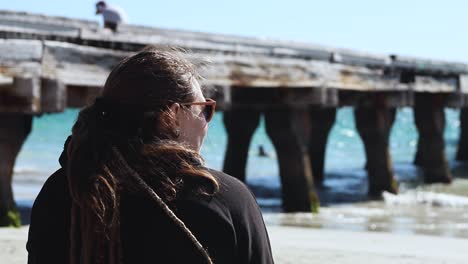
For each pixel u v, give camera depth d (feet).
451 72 66.90
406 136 229.86
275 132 47.24
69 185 4.82
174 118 4.98
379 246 23.57
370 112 57.11
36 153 106.42
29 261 5.02
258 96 46.70
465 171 80.18
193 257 4.65
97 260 4.66
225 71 39.50
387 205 50.14
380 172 56.90
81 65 31.19
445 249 23.29
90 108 5.04
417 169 83.25
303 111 47.24
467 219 41.86
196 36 39.37
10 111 27.94
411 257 20.95
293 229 29.32
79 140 4.91
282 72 43.47
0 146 29.43
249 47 42.93
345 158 119.65
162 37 37.22
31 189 54.65
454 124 290.76
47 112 29.76
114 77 5.09
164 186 4.74
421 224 39.65
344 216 43.73
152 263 4.66
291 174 46.62
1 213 29.19
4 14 30.27
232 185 4.92
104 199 4.66
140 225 4.70
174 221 4.67
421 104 67.15
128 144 4.83
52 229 4.95
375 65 54.90
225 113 60.18
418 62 60.64
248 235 4.78
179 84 5.05
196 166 4.90
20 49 28.40
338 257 20.49
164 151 4.81
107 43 34.78
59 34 32.37
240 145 59.93
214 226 4.72
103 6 35.96
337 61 50.08
